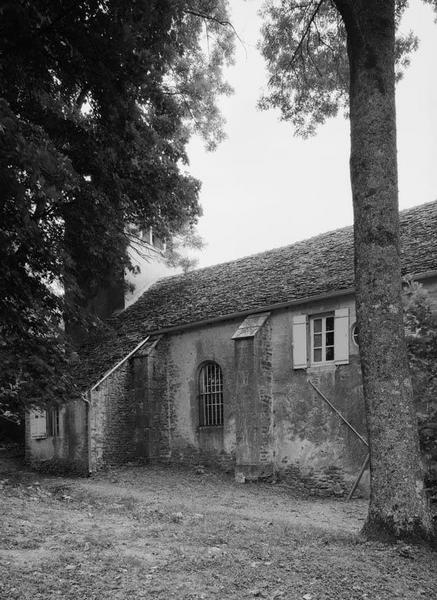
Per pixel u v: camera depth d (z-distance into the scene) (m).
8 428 24.25
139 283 24.64
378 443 7.65
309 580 6.00
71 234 14.12
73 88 12.75
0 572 5.84
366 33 8.28
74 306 11.84
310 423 15.29
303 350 15.63
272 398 16.19
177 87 18.83
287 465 15.59
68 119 12.71
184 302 20.52
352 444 14.36
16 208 9.71
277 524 9.34
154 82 13.35
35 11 9.88
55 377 12.25
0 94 10.99
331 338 15.48
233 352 17.45
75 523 8.73
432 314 8.48
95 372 19.41
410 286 9.00
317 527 9.20
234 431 17.09
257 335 16.14
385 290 7.92
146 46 12.40
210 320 17.78
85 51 11.43
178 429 18.69
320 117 13.70
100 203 13.68
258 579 6.00
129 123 13.53
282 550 7.17
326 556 6.82
